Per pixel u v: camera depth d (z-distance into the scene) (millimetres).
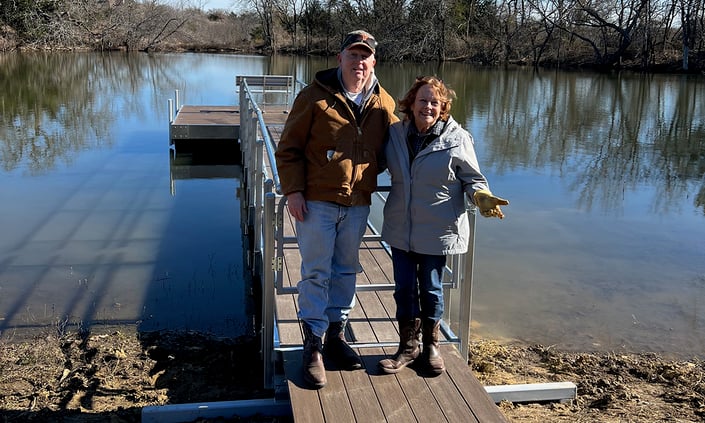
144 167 10531
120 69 29172
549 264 6238
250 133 7336
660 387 3848
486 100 20266
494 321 4938
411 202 2922
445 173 2863
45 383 3676
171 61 34969
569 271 6062
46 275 5660
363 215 2986
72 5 40156
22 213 7602
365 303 3961
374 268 4523
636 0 35906
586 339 4664
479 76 29281
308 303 2980
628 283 5785
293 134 2861
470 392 2924
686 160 11781
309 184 2873
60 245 6488
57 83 22750
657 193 9305
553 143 13289
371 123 2887
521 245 6801
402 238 2977
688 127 15586
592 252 6637
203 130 11789
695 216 8125
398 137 2939
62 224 7227
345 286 3090
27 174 9680
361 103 2875
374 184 2949
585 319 5008
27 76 24781
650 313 5141
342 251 3029
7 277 5570
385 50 37875
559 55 36469
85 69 28672
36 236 6746
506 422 2709
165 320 4809
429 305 3020
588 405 3527
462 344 3631
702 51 33875
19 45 37312
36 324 4633
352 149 2834
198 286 5527
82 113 16094
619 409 3451
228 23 49188
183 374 3881
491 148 12656
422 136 2910
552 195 9094
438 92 2854
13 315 4793
